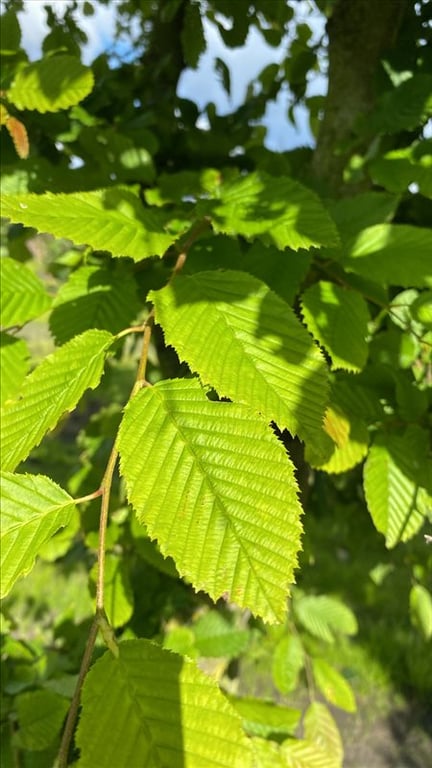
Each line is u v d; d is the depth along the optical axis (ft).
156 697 0.47
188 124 1.44
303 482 1.21
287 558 0.45
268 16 1.38
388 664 2.62
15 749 1.02
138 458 0.51
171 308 0.61
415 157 0.91
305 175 1.25
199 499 0.48
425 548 1.32
